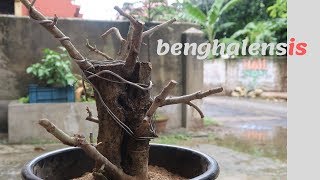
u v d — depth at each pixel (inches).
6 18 206.8
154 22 218.7
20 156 171.9
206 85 516.1
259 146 200.2
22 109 193.2
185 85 231.8
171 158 71.4
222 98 460.8
